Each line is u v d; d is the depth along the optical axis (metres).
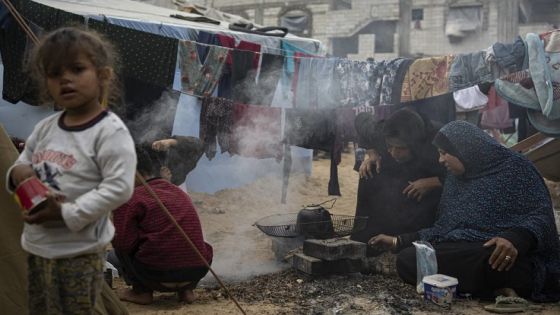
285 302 4.50
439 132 5.04
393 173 5.55
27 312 3.46
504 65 5.40
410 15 27.41
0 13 5.62
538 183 4.86
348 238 5.53
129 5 9.52
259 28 9.03
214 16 13.03
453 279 4.55
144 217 4.27
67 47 2.25
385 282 5.05
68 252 2.35
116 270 5.10
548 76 5.25
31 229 2.38
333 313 4.24
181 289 4.38
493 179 4.87
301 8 28.69
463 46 26.77
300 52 8.89
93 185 2.33
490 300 4.66
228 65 6.46
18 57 5.72
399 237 5.11
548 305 4.55
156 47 5.53
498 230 4.72
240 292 4.73
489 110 6.12
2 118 6.76
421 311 4.33
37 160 2.38
